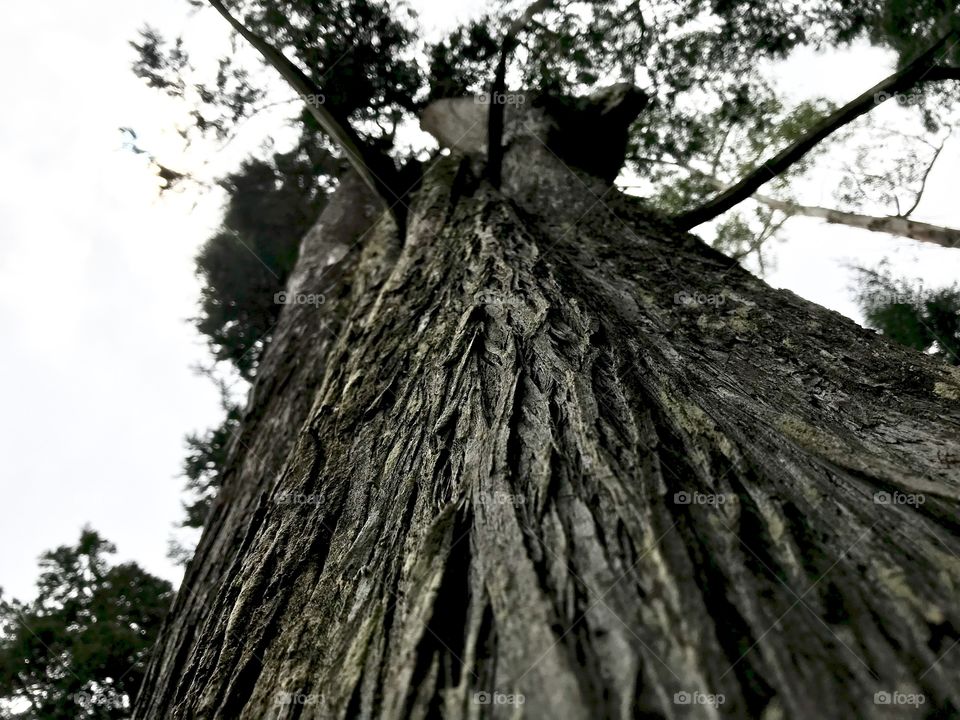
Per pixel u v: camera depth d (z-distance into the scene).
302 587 1.99
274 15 5.11
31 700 7.23
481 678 1.14
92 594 8.43
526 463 1.72
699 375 2.32
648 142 7.08
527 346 2.38
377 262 5.09
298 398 4.62
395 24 5.21
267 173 8.90
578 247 3.93
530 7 4.86
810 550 1.32
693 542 1.33
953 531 1.37
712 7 5.29
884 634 1.12
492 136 4.89
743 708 1.00
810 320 2.80
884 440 1.94
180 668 2.70
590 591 1.24
